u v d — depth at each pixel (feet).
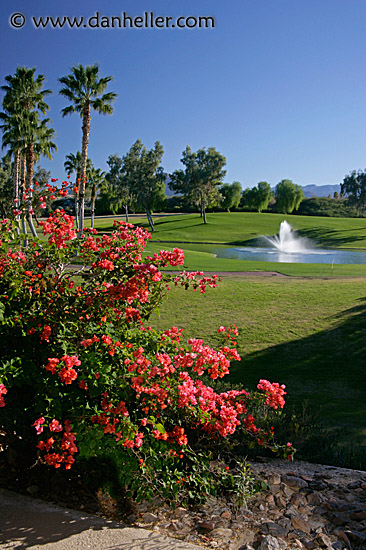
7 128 103.30
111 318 12.75
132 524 9.79
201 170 253.03
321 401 24.02
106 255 12.60
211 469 11.52
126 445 9.56
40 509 10.02
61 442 9.64
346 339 36.63
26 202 13.69
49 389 9.95
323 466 13.75
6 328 10.94
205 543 9.16
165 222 251.80
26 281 11.76
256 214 295.89
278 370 30.25
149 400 10.54
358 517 10.37
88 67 96.17
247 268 83.87
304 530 9.85
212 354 12.04
